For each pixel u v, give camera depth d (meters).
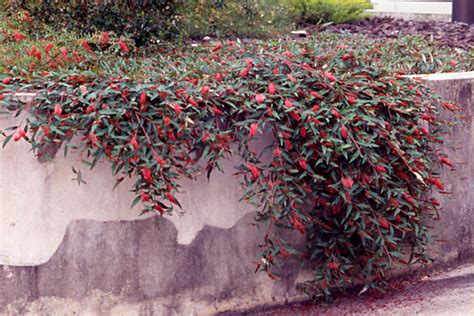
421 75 4.73
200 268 4.02
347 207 4.00
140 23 6.08
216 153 3.75
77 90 3.71
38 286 3.80
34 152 3.70
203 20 7.61
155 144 3.65
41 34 5.70
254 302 4.15
